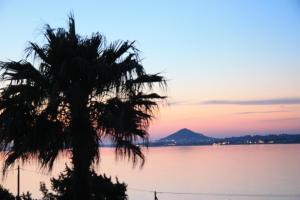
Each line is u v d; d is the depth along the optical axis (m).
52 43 10.91
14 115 10.70
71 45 10.86
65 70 10.55
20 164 10.92
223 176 125.69
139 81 11.25
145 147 11.27
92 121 11.16
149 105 11.34
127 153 11.15
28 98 10.73
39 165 10.97
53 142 10.94
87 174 10.90
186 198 85.19
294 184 101.56
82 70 10.56
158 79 11.41
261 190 90.56
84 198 10.81
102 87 11.18
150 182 104.69
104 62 10.92
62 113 11.06
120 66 11.05
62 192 14.38
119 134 10.95
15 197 17.02
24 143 10.75
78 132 10.87
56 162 11.01
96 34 11.27
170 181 108.88
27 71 10.84
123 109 10.83
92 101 11.27
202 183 105.62
